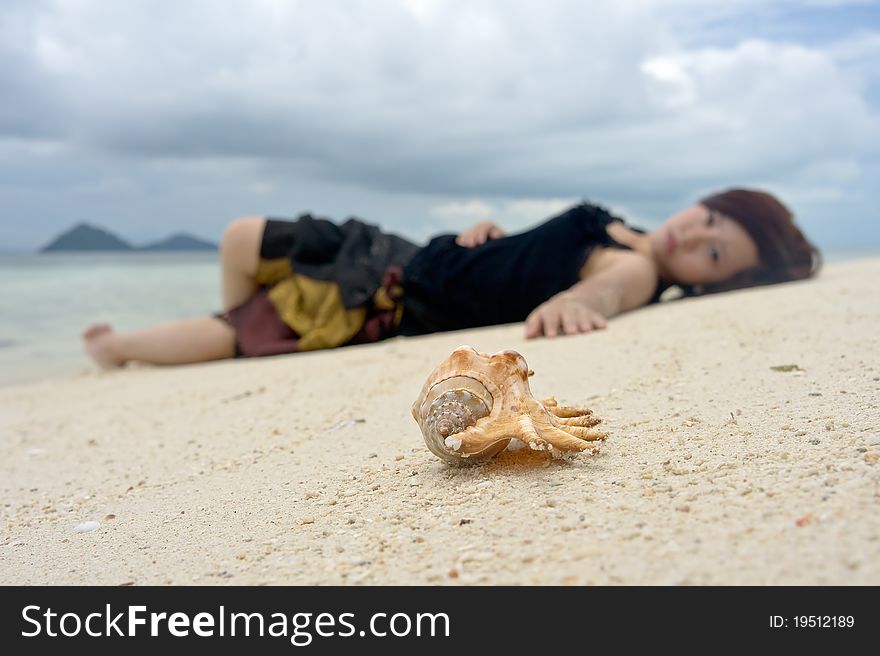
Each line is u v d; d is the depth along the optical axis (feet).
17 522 1.52
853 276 3.77
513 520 1.09
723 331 2.56
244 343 3.71
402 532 1.12
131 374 3.64
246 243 3.72
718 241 3.55
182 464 1.86
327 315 3.61
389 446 1.70
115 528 1.39
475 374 1.34
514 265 3.52
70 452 2.17
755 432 1.36
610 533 0.99
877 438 1.21
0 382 3.76
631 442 1.40
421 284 3.55
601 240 3.57
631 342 2.59
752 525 0.95
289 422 2.14
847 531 0.89
